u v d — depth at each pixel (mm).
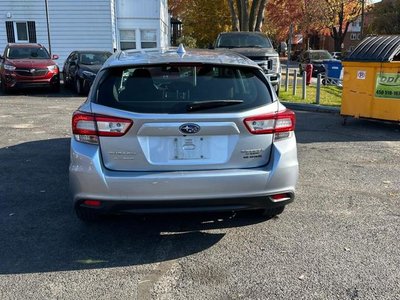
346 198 5109
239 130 3594
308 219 4473
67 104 13125
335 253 3744
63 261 3605
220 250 3807
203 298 3086
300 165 6516
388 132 9086
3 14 22594
